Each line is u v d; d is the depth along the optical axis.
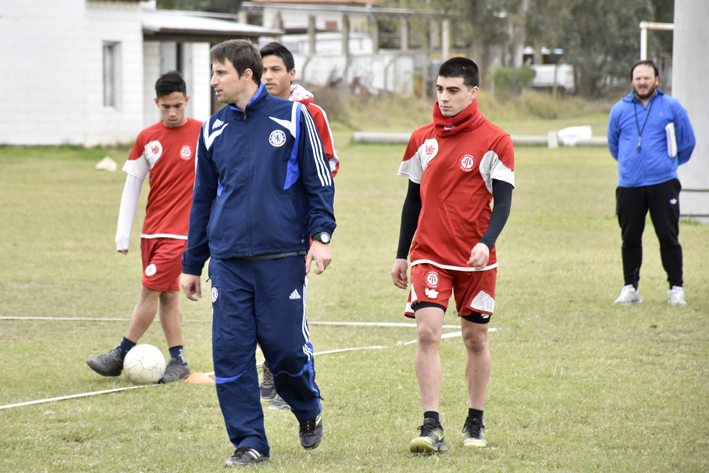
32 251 31.86
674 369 16.89
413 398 15.12
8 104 75.19
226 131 11.87
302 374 11.92
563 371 16.70
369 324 21.19
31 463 11.80
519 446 12.52
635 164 22.80
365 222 39.66
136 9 79.31
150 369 16.31
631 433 13.09
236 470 11.23
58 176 58.81
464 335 12.89
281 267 11.68
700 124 37.31
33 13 74.25
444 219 12.55
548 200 47.53
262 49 15.05
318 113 14.75
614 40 166.25
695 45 36.75
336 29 172.00
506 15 147.62
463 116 12.48
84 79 74.88
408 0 147.62
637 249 23.20
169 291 16.83
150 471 11.46
